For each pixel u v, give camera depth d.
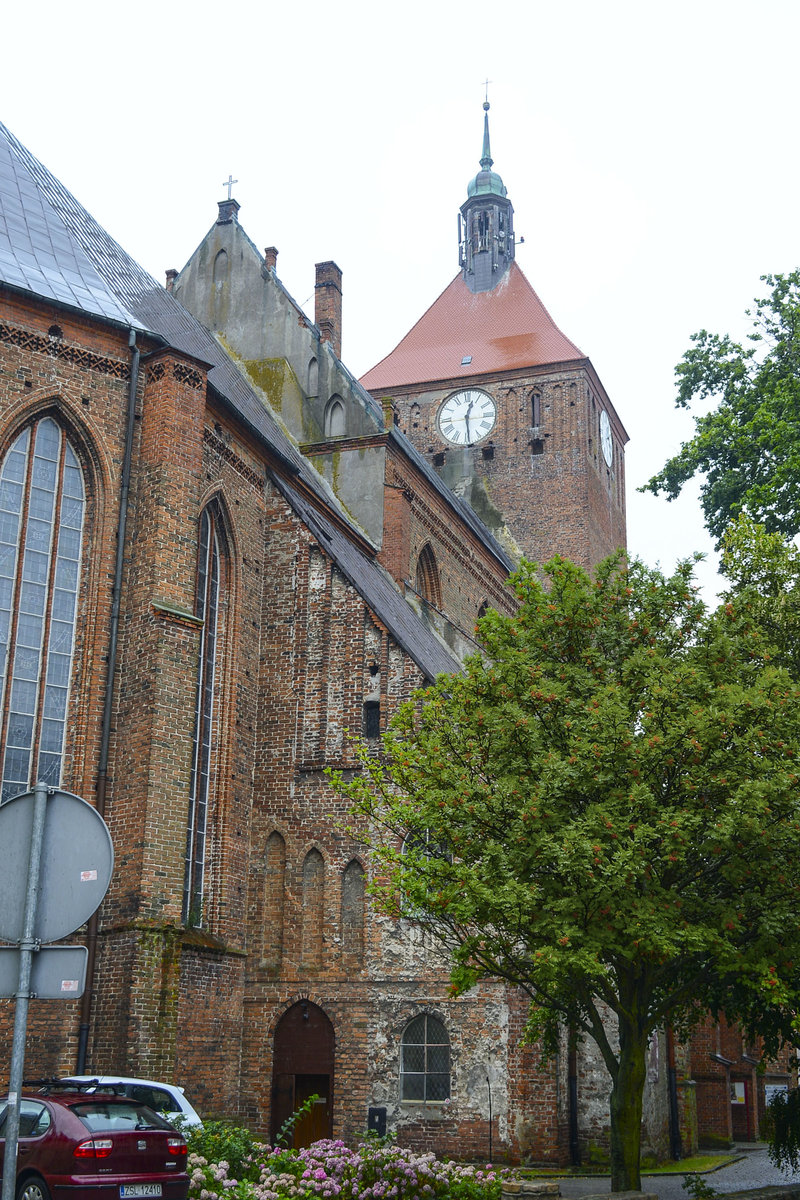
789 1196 22.44
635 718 22.33
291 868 32.12
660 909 20.06
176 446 29.12
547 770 20.36
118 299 31.88
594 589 24.53
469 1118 29.06
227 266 48.84
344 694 33.38
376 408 46.47
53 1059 25.09
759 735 20.39
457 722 23.66
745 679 23.47
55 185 36.91
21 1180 14.62
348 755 32.69
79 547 28.25
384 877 30.86
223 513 33.44
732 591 27.27
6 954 8.52
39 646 27.11
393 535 44.53
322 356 46.91
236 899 31.80
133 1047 24.89
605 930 19.98
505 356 71.94
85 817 8.62
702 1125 41.59
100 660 27.64
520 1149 28.59
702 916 21.23
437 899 21.92
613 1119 21.70
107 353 29.22
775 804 20.23
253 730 33.78
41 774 26.66
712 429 35.28
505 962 23.20
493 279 76.25
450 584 51.59
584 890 20.16
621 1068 21.86
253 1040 31.03
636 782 20.56
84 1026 25.42
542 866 21.11
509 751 22.17
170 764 27.03
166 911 26.22
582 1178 28.62
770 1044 25.73
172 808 26.86
